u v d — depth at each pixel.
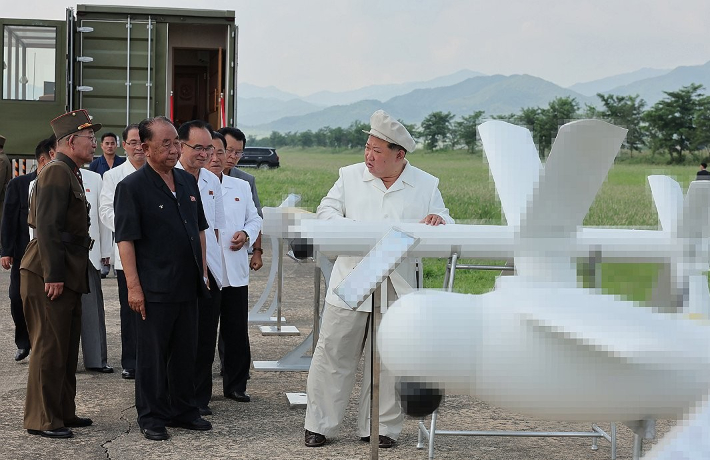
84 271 5.00
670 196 2.43
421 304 1.66
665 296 2.32
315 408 4.75
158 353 4.85
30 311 4.91
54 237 4.82
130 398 5.82
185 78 16.53
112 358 7.14
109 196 6.47
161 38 13.39
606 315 1.65
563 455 4.60
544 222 1.79
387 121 4.56
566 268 1.80
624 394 1.62
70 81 13.16
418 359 1.63
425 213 4.72
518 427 5.14
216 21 13.45
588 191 1.76
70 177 4.97
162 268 4.84
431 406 1.70
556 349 1.61
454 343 1.63
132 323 6.43
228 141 6.56
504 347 1.62
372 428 3.55
